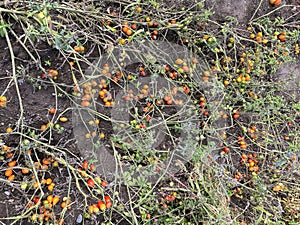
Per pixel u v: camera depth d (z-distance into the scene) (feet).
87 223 2.56
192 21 2.88
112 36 2.69
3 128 2.40
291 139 3.25
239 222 2.86
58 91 2.53
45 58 2.49
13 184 2.34
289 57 3.05
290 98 3.28
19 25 2.38
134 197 2.68
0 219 2.30
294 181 3.17
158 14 2.75
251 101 3.06
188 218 2.78
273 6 3.17
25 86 2.45
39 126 2.49
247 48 3.06
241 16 3.06
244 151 3.09
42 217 2.33
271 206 2.92
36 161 2.46
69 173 2.44
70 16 2.52
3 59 2.38
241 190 3.02
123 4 2.71
